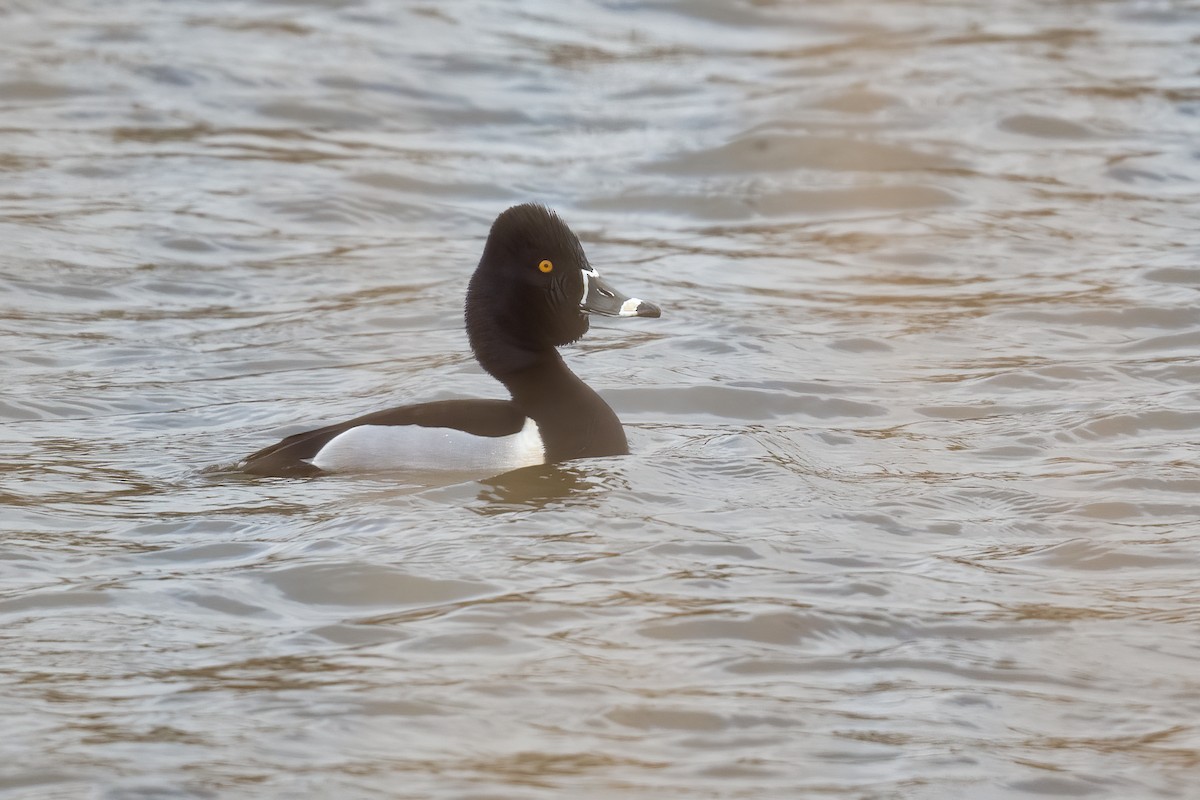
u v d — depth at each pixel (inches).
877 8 1232.2
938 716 310.5
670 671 328.2
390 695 314.8
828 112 969.5
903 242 772.0
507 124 973.8
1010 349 612.7
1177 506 437.1
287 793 278.4
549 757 292.5
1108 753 296.8
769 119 953.5
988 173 872.9
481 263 485.4
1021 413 530.6
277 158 892.6
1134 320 645.9
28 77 1004.6
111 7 1190.3
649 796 279.4
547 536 404.8
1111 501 438.9
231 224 784.3
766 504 434.9
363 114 977.5
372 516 418.0
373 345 624.4
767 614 355.3
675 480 455.2
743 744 298.8
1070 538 411.8
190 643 340.8
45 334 626.8
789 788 282.8
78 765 287.0
